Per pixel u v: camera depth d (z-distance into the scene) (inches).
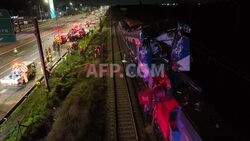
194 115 274.4
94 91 658.8
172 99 335.3
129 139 436.1
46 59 1068.5
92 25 2645.2
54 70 943.7
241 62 748.6
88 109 546.6
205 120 264.7
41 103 624.7
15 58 1165.7
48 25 2898.6
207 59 813.9
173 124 313.6
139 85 645.9
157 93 380.2
